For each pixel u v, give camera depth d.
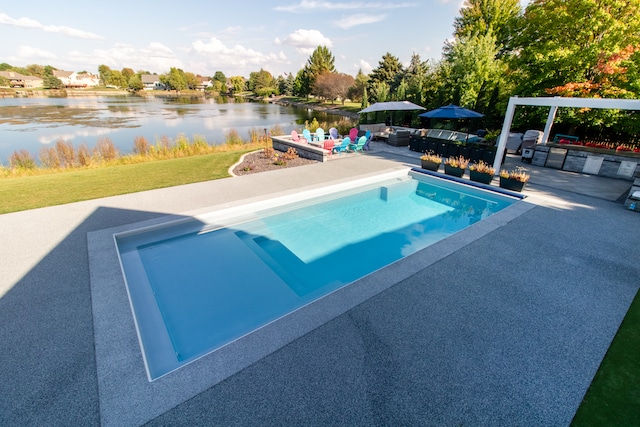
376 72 47.12
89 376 3.16
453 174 10.80
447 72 22.84
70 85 121.50
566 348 3.56
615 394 3.00
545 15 14.49
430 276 4.93
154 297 4.90
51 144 21.92
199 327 4.31
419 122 23.34
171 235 6.81
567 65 13.25
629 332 3.81
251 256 6.20
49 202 8.02
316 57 74.44
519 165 12.41
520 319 4.01
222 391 2.99
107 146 16.25
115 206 7.79
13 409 2.83
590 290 4.63
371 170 11.45
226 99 91.50
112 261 5.30
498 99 18.73
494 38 21.16
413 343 3.59
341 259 6.21
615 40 12.48
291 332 3.73
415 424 2.70
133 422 2.71
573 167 11.40
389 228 7.57
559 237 6.29
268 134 21.78
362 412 2.79
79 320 3.95
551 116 12.37
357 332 3.74
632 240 6.18
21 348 3.51
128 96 97.38
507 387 3.06
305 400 2.90
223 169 11.48
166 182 9.82
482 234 6.40
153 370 3.51
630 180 10.22
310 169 11.55
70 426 2.69
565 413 2.82
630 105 7.90
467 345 3.57
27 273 4.94
